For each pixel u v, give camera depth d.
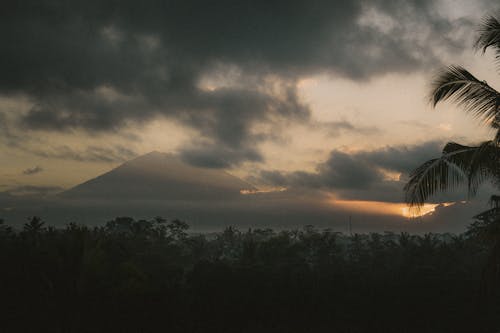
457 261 61.00
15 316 25.02
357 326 35.19
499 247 13.17
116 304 26.56
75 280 26.25
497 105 11.50
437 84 12.30
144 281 28.73
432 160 12.74
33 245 31.75
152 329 27.70
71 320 25.77
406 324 35.06
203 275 45.19
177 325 30.09
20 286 26.16
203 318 33.31
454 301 37.16
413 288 41.22
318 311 37.09
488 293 14.27
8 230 53.09
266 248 62.25
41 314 25.39
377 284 43.59
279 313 36.41
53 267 26.27
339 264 63.97
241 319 35.12
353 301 39.09
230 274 45.00
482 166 12.22
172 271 51.34
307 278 44.53
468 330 33.84
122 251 36.88
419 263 58.22
